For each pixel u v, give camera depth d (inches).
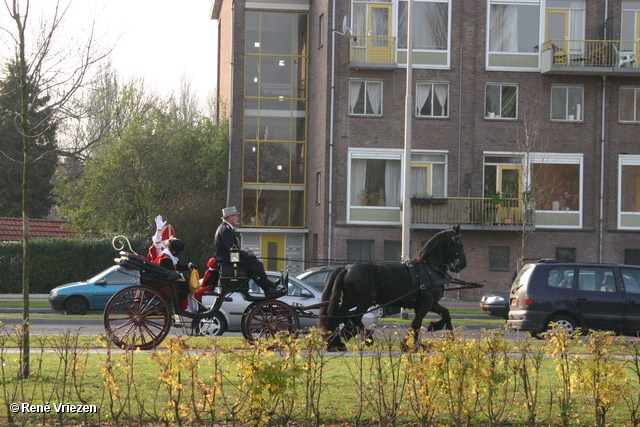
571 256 1386.6
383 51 1382.9
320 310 528.4
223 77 1797.5
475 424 297.0
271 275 699.4
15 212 2047.2
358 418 294.5
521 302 697.6
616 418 316.2
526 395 296.8
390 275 531.8
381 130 1379.2
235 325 676.1
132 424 289.9
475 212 1355.8
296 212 1546.5
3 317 847.1
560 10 1400.1
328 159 1370.6
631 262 1390.3
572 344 310.5
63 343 336.5
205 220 1517.0
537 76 1395.2
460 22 1391.5
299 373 266.5
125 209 1594.5
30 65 455.8
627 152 1393.9
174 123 1652.3
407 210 989.2
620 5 1395.2
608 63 1385.3
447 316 552.1
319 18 1456.7
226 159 1595.7
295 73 1549.0
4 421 294.7
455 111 1385.3
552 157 1384.1
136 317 490.0
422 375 277.7
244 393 274.2
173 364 273.6
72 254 1366.9
